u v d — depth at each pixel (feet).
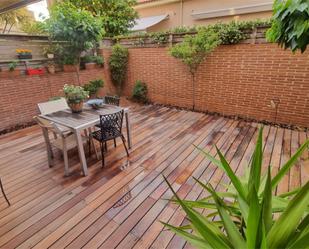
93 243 5.51
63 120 8.50
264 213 2.58
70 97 9.21
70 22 14.40
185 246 5.37
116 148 10.73
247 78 13.61
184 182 7.94
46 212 6.58
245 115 14.46
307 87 11.76
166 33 16.17
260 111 13.76
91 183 7.97
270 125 13.19
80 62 17.39
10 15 23.43
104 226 6.03
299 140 10.96
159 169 8.83
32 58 14.62
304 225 2.37
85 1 22.30
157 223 6.09
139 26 25.89
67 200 7.09
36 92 14.80
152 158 9.71
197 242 2.78
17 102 13.85
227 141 11.21
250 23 12.49
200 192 7.38
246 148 10.39
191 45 14.16
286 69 12.11
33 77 14.46
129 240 5.57
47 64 15.24
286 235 2.30
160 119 14.87
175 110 16.87
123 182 8.01
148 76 18.67
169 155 9.95
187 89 16.63
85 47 15.80
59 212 6.57
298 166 8.59
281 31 3.90
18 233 5.85
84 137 9.34
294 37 3.63
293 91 12.25
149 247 5.36
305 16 3.28
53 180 8.20
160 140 11.55
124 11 23.94
